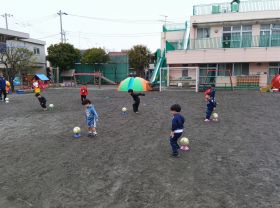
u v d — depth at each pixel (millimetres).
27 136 9234
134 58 55562
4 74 33781
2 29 37688
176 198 4594
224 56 28156
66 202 4551
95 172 5836
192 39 29328
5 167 6254
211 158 6602
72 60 49375
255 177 5414
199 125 10477
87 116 9008
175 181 5289
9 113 14578
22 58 33312
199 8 30625
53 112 14625
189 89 29688
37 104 18469
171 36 34625
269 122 10914
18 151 7492
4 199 4707
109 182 5309
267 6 28656
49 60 48688
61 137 8977
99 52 50375
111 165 6242
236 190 4855
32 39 45094
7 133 9758
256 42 27469
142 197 4656
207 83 29359
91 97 23141
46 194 4855
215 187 4992
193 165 6145
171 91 28203
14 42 41062
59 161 6586
